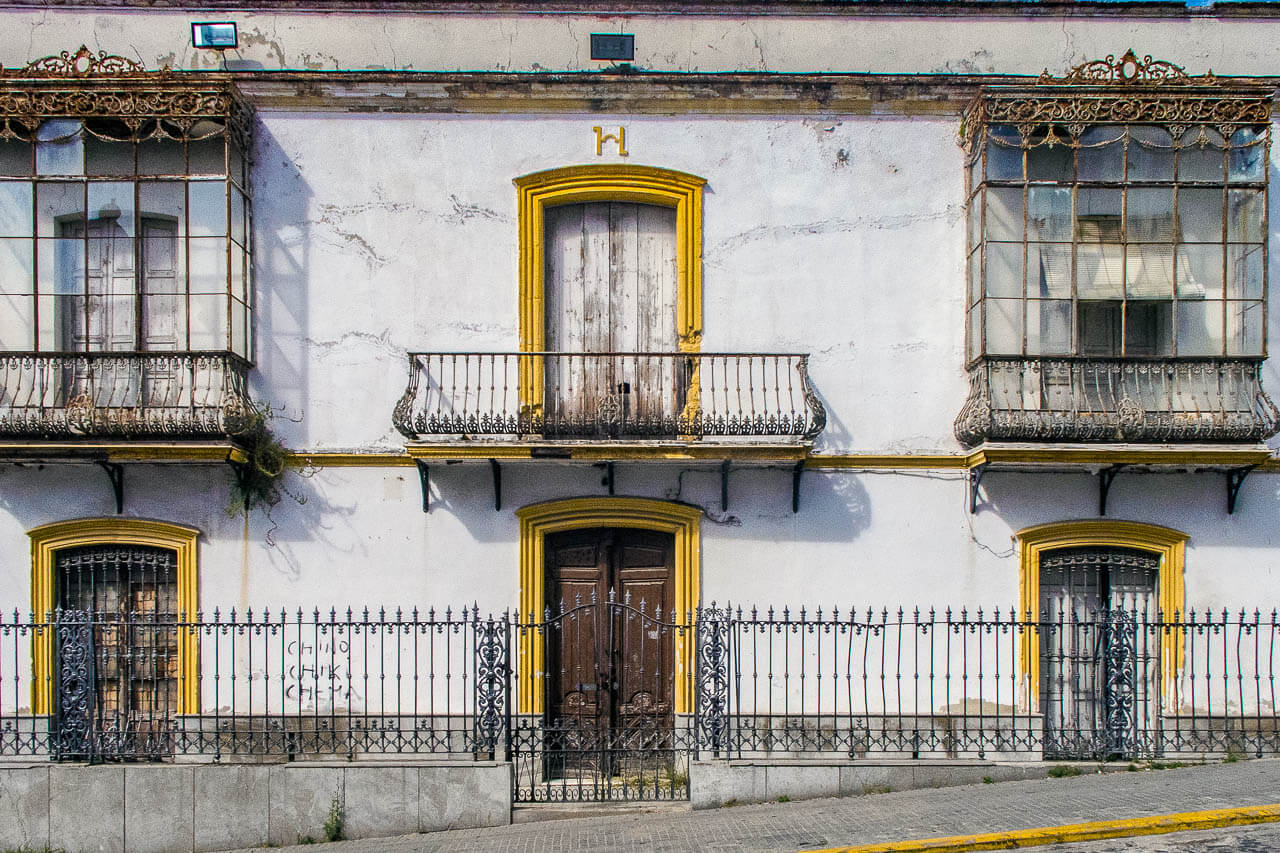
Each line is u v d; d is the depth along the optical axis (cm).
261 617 1168
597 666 1193
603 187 1205
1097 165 1149
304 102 1201
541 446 1102
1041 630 1196
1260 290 1145
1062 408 1131
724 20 1231
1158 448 1107
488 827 1017
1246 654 1176
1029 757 1126
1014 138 1148
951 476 1191
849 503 1188
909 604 1178
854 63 1234
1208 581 1179
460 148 1207
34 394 1133
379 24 1227
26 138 1142
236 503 1170
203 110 1132
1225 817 862
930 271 1205
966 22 1236
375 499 1183
